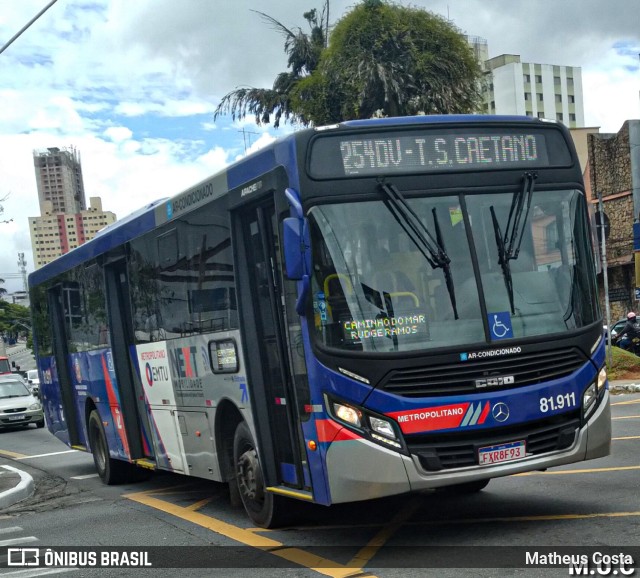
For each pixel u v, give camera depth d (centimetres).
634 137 3972
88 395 1359
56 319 1520
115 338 1196
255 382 796
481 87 2512
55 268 1487
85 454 1848
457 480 659
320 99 2411
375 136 705
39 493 1285
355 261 680
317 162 691
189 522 909
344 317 671
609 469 959
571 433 697
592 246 748
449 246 694
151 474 1360
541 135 748
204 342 898
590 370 714
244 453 841
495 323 685
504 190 723
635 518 704
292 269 659
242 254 809
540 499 831
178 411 1000
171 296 989
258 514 829
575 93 12862
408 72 2331
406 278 681
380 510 858
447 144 716
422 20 2364
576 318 716
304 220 668
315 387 672
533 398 681
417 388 662
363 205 691
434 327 675
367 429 656
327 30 2838
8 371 5691
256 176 758
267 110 2833
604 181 4144
